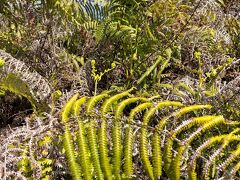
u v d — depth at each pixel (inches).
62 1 98.5
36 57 93.0
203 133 62.9
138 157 57.8
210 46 92.9
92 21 108.7
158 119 68.9
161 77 90.7
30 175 53.4
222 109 68.1
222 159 59.8
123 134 53.7
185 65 94.7
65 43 107.7
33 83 69.5
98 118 50.7
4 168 49.6
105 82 95.0
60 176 57.6
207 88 76.9
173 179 49.0
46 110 70.6
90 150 48.3
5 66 67.4
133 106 81.6
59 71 89.8
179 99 75.0
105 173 47.4
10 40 94.3
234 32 100.7
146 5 99.7
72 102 53.5
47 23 98.3
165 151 49.7
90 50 100.3
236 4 111.3
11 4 97.4
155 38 92.2
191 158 49.9
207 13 94.2
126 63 92.6
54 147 55.6
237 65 92.6
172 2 96.3
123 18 103.3
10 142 53.7
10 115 82.0
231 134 51.9
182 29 89.5
